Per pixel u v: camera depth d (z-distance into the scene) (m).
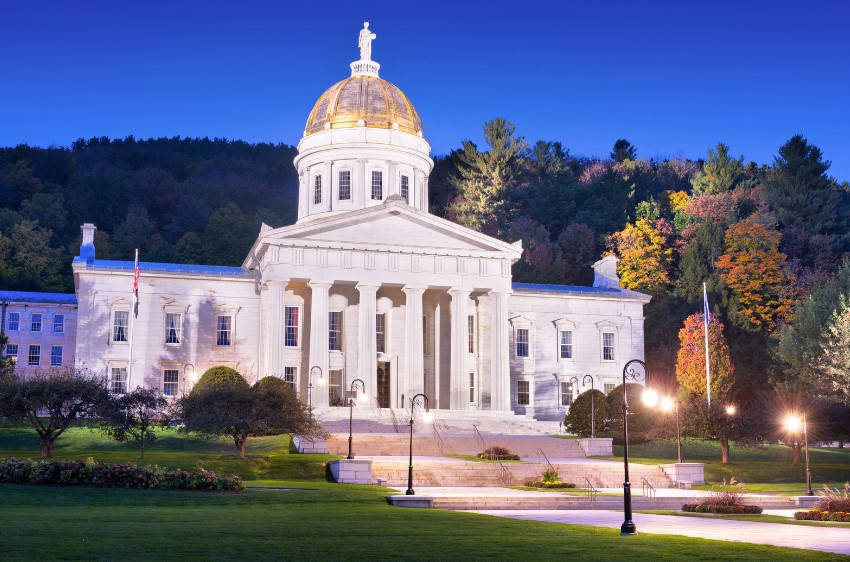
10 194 171.88
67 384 60.88
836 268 132.50
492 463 60.47
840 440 79.25
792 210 141.50
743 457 80.38
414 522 35.16
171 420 73.81
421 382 83.62
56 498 40.16
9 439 71.00
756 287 122.88
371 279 83.69
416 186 98.50
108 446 69.38
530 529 33.22
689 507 45.69
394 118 97.88
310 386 80.31
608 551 27.23
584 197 161.50
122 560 23.66
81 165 197.00
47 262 137.12
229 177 197.25
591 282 144.25
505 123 164.88
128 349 84.75
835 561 25.62
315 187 98.25
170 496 42.47
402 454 67.94
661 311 126.12
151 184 185.25
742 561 25.55
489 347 90.19
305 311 87.06
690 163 194.88
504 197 159.12
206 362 86.38
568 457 70.56
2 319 104.88
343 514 37.94
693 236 137.38
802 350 89.00
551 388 95.94
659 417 77.19
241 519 34.88
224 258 148.12
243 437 60.56
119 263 88.12
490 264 87.44
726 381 101.88
